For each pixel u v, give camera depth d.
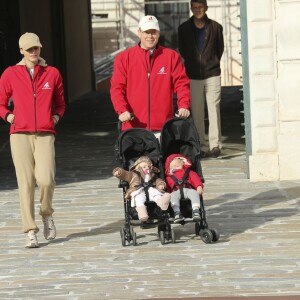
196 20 23.67
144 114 16.50
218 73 23.72
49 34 40.75
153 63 16.48
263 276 13.95
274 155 20.88
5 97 16.17
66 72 42.53
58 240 16.53
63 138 29.55
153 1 68.06
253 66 20.84
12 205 19.45
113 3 66.44
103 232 16.97
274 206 18.45
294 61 20.77
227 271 14.27
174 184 15.86
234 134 28.59
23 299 13.27
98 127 32.22
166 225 16.06
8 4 34.62
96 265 14.89
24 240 16.64
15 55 34.84
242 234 16.44
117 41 66.25
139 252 15.55
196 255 15.23
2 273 14.64
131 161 16.17
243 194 19.61
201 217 15.82
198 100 23.80
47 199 16.22
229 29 64.00
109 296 13.24
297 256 14.96
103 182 21.55
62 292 13.53
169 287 13.56
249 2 20.77
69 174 22.84
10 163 25.00
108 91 50.69
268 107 20.88
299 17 20.69
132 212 15.86
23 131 16.00
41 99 16.02
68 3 44.59
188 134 16.22
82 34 48.84
